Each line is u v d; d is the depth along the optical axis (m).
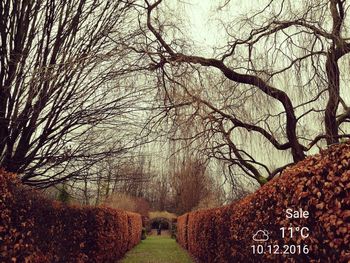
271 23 7.87
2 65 5.55
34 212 5.38
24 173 6.21
